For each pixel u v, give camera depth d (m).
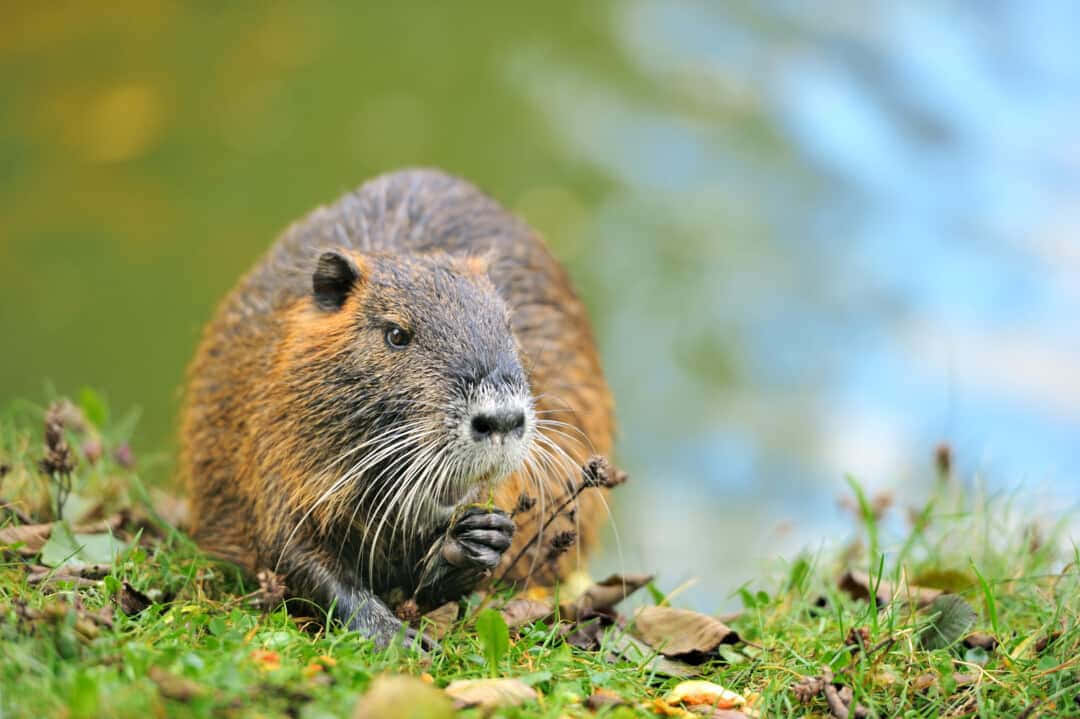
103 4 22.72
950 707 5.36
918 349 15.38
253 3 22.88
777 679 5.59
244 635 5.33
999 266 17.50
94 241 16.16
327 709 4.43
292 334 6.25
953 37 24.25
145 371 14.13
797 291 16.22
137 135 18.44
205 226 16.72
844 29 23.72
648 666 5.75
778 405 13.91
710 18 23.53
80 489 7.20
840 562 7.51
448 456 5.76
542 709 4.93
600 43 22.16
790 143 19.88
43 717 4.18
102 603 5.54
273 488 6.11
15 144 18.34
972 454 12.94
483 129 19.02
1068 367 15.26
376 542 6.12
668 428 13.52
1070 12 25.78
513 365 5.93
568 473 6.27
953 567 7.17
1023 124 21.72
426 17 22.61
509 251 7.71
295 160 18.03
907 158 20.27
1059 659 5.58
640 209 17.50
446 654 5.55
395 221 7.51
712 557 11.06
